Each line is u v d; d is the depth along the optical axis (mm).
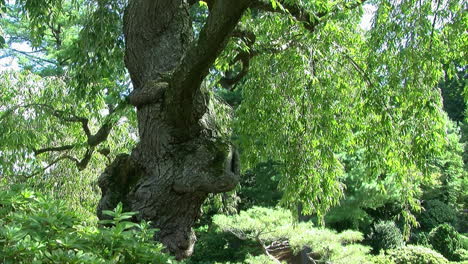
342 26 5176
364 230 15367
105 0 4656
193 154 3674
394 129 5109
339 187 5910
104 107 6328
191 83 3301
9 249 1757
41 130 6184
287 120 5465
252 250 12875
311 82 5035
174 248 3676
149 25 3840
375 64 4473
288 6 4297
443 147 4984
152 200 3645
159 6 3799
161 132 3701
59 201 2287
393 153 5277
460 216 19438
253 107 5492
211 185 3586
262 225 9430
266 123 5520
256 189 13555
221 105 5672
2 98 6387
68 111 5469
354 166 11938
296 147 5473
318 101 5023
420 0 4027
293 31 5246
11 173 5914
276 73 5391
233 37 4504
